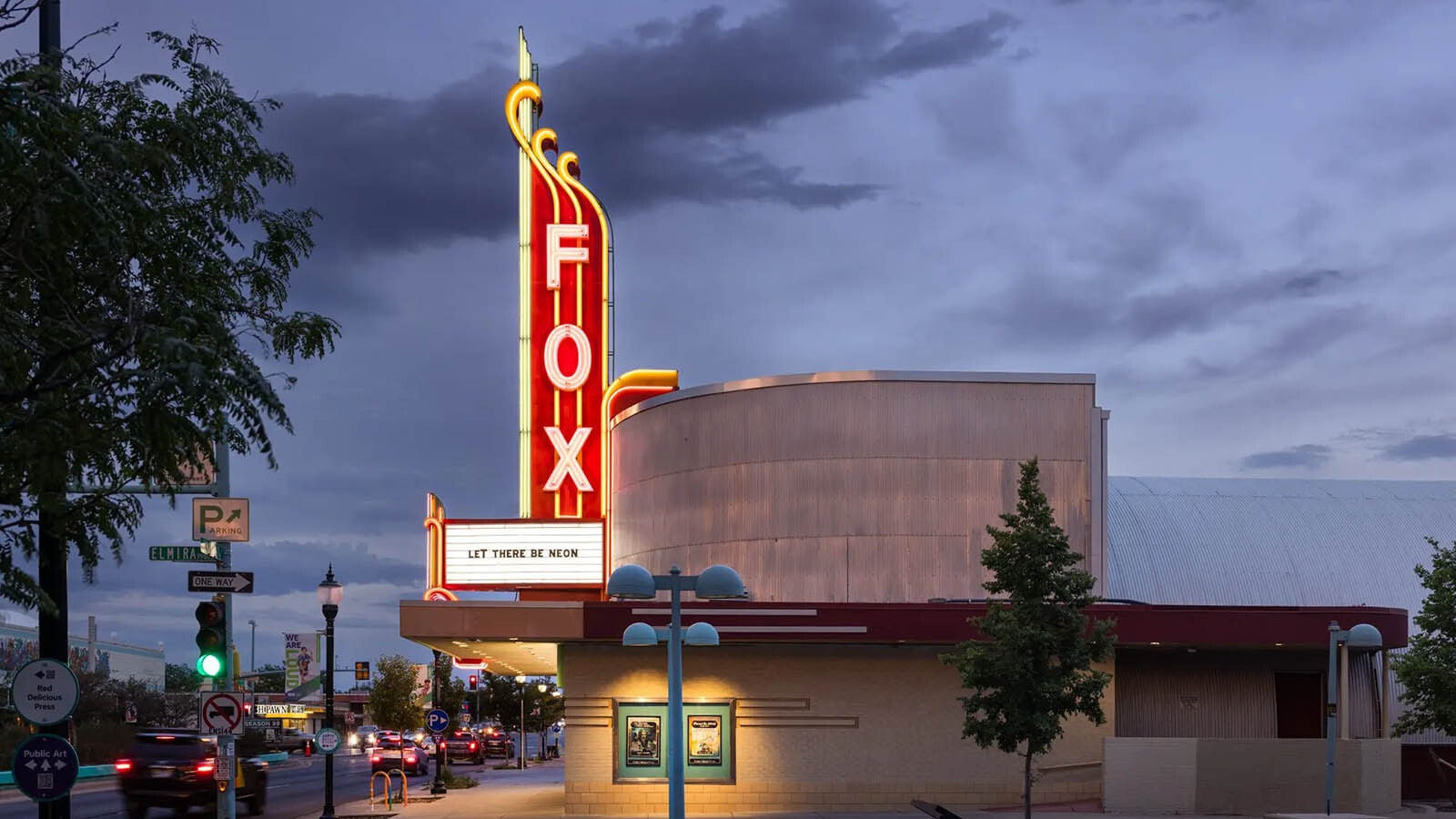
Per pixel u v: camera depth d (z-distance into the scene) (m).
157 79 14.91
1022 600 28.47
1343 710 37.38
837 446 42.09
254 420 12.43
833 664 36.22
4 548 12.85
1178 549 47.22
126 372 12.54
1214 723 38.22
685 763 35.75
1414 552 47.44
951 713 36.06
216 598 20.88
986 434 41.56
